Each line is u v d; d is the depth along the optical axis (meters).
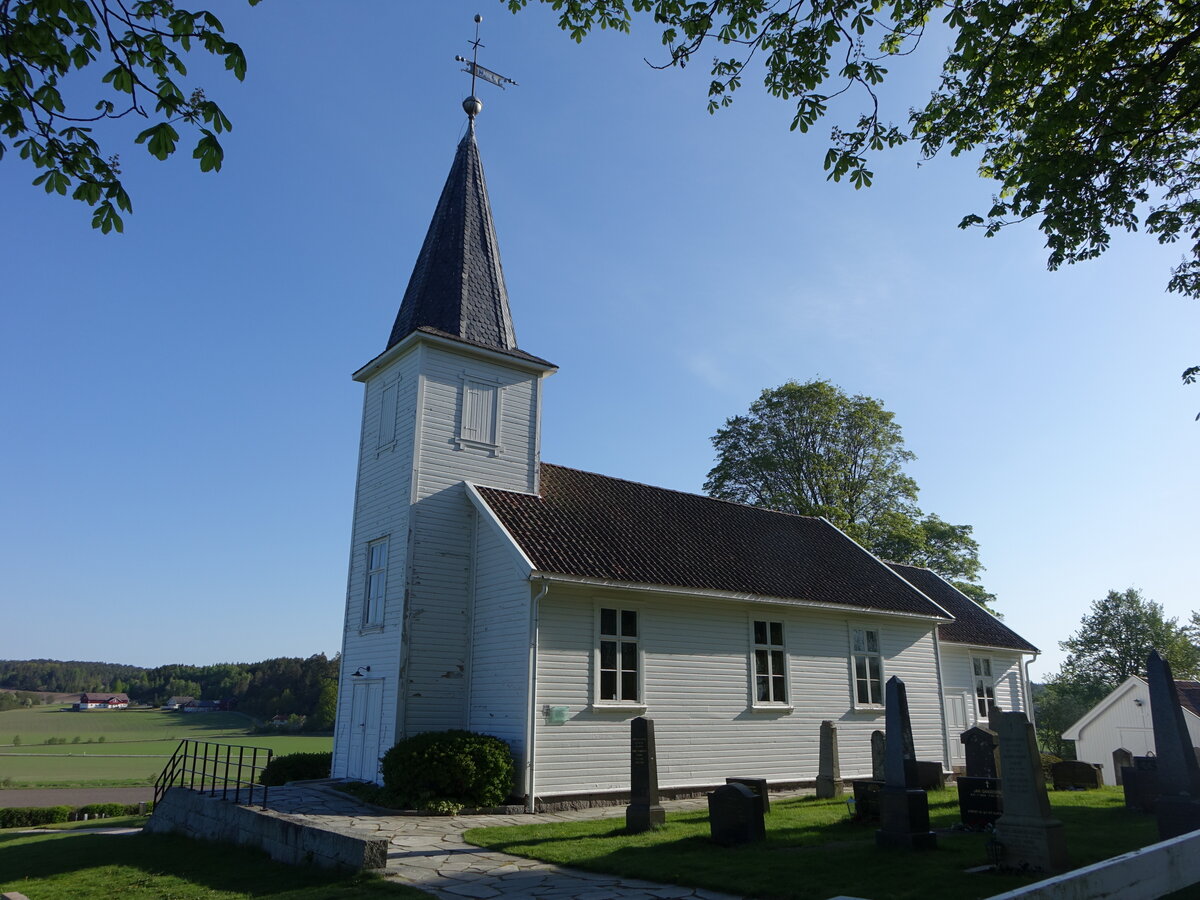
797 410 39.88
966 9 10.38
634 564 18.33
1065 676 58.94
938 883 8.95
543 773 15.91
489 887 9.51
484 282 22.05
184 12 6.02
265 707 88.12
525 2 10.06
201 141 6.38
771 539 24.33
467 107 24.80
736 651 19.69
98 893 11.38
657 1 9.71
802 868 9.86
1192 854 7.67
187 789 16.53
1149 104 10.80
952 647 26.88
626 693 17.56
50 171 6.42
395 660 17.61
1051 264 12.44
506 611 17.39
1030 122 11.83
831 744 18.45
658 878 9.62
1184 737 11.33
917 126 12.36
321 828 11.42
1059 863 9.59
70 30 6.12
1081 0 10.70
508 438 20.70
